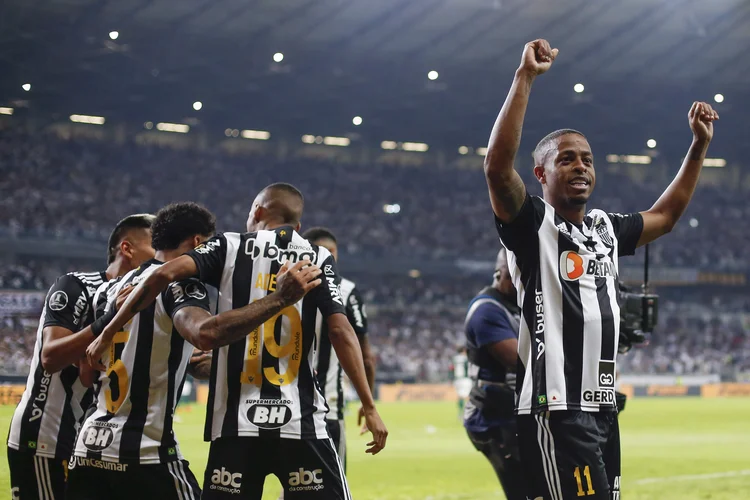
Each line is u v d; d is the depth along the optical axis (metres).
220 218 76.12
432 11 62.94
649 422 35.22
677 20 64.44
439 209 85.31
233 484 6.14
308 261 5.92
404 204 84.62
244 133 83.75
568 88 74.12
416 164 89.94
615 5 62.59
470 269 78.81
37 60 63.78
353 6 61.81
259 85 71.44
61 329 7.18
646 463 20.08
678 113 79.56
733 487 15.85
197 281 6.34
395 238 80.62
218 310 6.38
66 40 61.56
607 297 6.69
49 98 70.75
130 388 6.53
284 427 6.20
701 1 62.16
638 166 92.94
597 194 88.50
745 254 84.94
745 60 69.88
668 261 82.38
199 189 77.25
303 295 5.84
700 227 87.38
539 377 6.49
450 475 17.56
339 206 81.88
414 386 55.09
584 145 6.84
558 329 6.52
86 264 67.38
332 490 6.29
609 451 6.66
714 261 83.75
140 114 75.62
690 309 82.38
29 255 65.25
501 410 9.70
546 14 63.56
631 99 76.69
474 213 85.88
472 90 74.50
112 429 6.50
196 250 6.27
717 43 67.62
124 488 6.54
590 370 6.50
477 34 66.06
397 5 62.03
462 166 91.06
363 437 26.83
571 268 6.61
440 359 69.25
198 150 81.06
